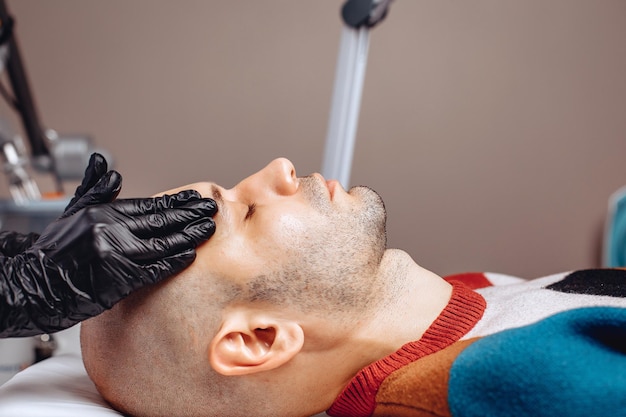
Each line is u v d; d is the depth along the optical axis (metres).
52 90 2.64
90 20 2.65
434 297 1.04
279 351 0.94
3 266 0.86
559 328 0.85
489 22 2.92
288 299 0.94
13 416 0.91
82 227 0.85
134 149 2.71
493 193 2.99
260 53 2.75
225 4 2.72
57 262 0.85
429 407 0.89
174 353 0.95
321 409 1.02
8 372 1.43
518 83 2.98
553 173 3.05
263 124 2.77
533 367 0.80
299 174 2.79
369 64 2.83
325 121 2.79
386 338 0.99
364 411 0.99
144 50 2.69
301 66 2.77
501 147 2.98
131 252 0.86
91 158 1.05
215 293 0.94
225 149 2.76
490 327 0.97
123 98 2.69
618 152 3.11
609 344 0.87
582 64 3.03
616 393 0.76
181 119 2.73
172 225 0.93
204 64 2.73
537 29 2.98
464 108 2.92
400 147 2.88
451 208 2.95
